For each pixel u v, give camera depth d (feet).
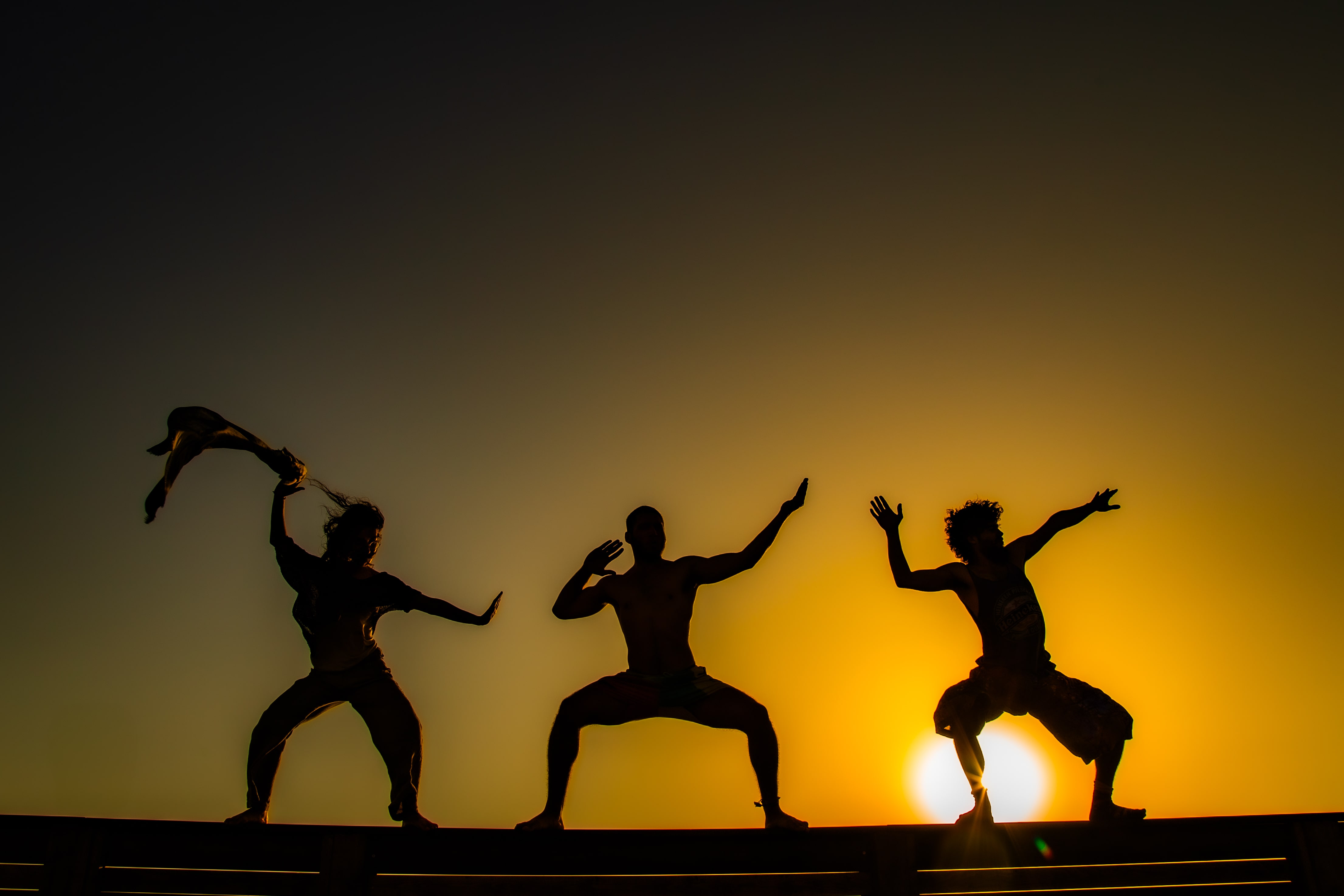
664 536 22.35
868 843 19.52
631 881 19.01
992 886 19.60
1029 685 21.49
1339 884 20.10
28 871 18.42
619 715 20.20
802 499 22.18
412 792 20.26
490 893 18.53
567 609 21.24
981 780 20.75
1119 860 20.21
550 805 19.21
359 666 20.88
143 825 18.02
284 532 21.98
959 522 23.41
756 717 19.89
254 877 18.17
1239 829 20.59
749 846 19.22
